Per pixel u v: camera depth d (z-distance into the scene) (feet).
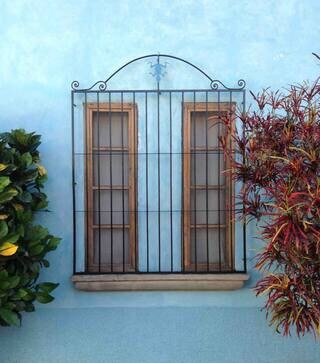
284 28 14.51
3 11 14.46
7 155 13.19
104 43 14.46
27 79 14.48
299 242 10.68
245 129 12.66
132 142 14.56
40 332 14.56
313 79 14.51
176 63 14.49
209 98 14.52
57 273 14.56
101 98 14.52
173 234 14.60
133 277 14.21
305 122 11.82
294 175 11.41
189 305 14.56
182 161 14.56
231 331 14.56
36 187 14.05
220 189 14.75
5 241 12.60
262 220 13.97
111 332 14.53
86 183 14.57
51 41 14.46
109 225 14.78
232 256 14.60
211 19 14.48
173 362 14.52
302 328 11.50
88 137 14.56
